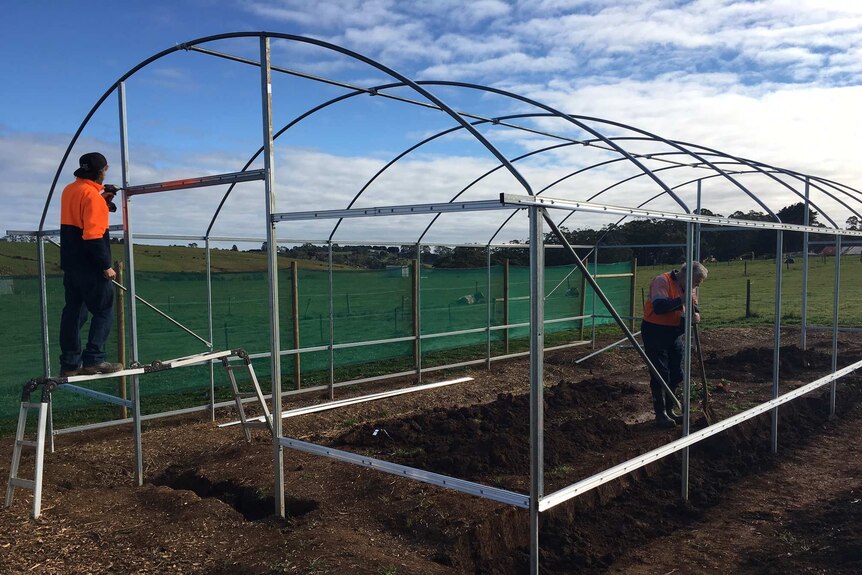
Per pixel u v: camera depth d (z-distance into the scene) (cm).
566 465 552
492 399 895
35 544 404
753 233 2323
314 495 500
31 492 495
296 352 876
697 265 631
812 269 3014
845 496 524
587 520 486
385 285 1076
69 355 514
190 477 573
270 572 363
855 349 1159
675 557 436
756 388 846
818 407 787
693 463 600
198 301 879
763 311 1873
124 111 537
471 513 448
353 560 375
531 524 321
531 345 317
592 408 760
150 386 830
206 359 567
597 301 1474
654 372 491
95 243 485
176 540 417
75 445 687
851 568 394
